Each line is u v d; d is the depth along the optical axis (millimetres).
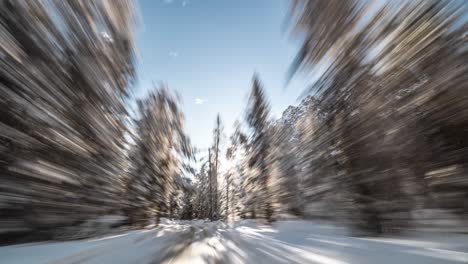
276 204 19062
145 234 11039
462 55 5062
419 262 4109
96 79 9852
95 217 9984
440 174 6055
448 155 5809
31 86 6844
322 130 10633
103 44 10078
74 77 8578
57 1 7691
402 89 6480
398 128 6789
